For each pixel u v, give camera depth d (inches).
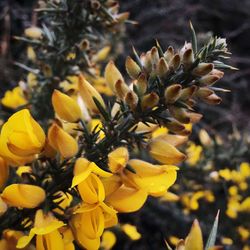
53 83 11.6
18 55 21.4
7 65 19.0
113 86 7.3
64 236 6.3
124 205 6.2
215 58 6.7
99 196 5.9
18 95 13.4
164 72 6.5
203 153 15.1
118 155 6.3
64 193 6.7
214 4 32.9
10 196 6.1
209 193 15.6
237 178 15.4
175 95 6.3
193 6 30.3
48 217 6.1
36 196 6.3
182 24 29.4
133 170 6.3
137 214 16.6
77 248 10.0
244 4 32.9
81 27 11.2
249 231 15.4
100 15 10.9
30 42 11.7
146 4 29.5
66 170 6.7
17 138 6.2
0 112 14.2
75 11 10.9
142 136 6.7
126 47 26.1
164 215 16.5
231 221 15.6
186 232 16.1
